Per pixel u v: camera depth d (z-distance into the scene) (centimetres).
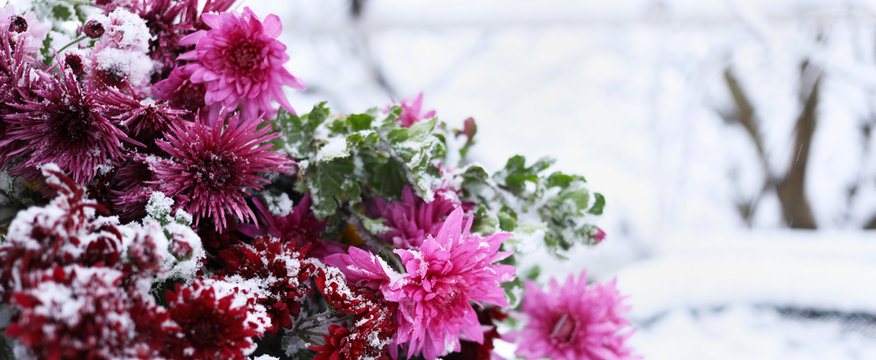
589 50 461
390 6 364
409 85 468
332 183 88
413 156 88
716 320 141
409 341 85
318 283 81
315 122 89
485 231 88
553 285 100
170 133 83
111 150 81
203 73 83
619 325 98
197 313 75
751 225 427
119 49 84
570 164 448
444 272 83
